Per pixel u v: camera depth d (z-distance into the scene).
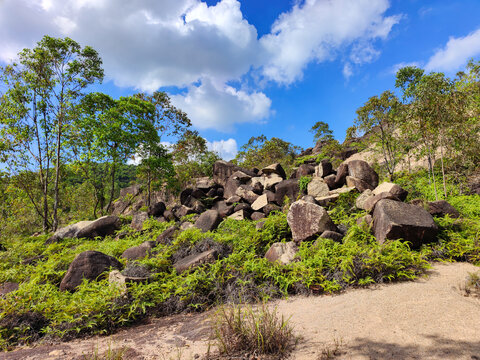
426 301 3.63
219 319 3.75
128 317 4.52
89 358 3.28
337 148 26.48
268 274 5.11
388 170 15.33
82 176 21.03
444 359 2.38
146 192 24.20
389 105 14.48
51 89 18.47
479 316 3.09
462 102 10.66
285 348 2.88
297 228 6.84
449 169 12.74
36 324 4.53
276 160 28.12
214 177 17.53
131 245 9.31
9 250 10.45
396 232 5.84
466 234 6.20
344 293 4.42
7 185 18.00
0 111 17.38
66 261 7.24
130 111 20.69
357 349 2.69
